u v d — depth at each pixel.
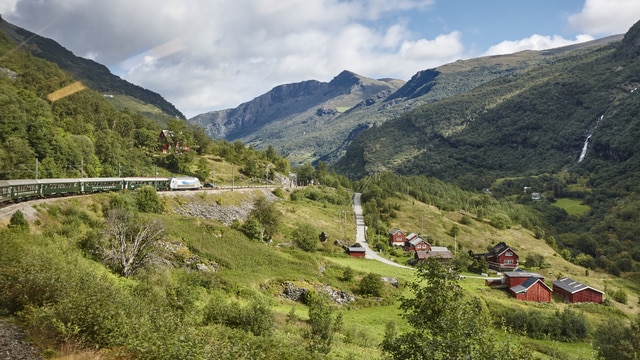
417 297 18.00
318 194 170.50
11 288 22.30
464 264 115.81
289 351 24.16
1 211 44.62
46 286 22.27
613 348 48.69
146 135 160.50
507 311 72.25
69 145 102.75
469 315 16.73
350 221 146.25
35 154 92.94
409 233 152.38
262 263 69.62
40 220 48.28
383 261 106.56
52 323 18.64
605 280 125.38
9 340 17.17
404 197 195.38
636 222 193.00
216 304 36.75
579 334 66.31
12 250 28.14
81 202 62.53
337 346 39.41
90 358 16.81
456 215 184.75
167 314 23.55
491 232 167.88
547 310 80.00
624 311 89.62
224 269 63.59
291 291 63.12
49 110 113.19
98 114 149.12
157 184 98.88
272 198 138.88
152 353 16.27
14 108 93.19
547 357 53.97
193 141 187.62
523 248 156.12
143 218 66.12
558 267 136.62
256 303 37.91
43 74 105.81
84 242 47.41
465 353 15.35
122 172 119.88
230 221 94.31
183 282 43.97
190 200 93.44
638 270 147.88
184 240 66.19
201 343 17.86
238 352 18.12
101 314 19.17
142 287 33.19
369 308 66.56
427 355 15.54
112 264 46.06
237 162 184.12
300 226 98.56
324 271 75.25
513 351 16.28
